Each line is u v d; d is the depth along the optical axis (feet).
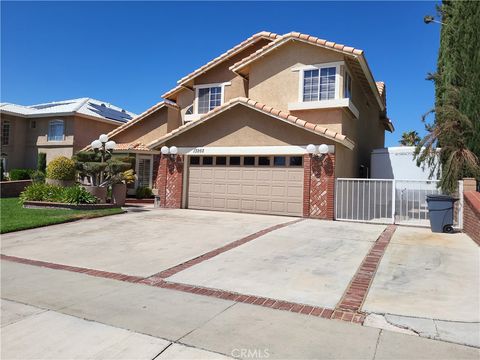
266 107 48.62
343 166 49.62
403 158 55.16
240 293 19.85
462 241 32.09
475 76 39.50
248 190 51.11
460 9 42.63
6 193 73.92
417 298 18.89
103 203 55.62
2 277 23.12
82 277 23.04
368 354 13.37
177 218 45.70
